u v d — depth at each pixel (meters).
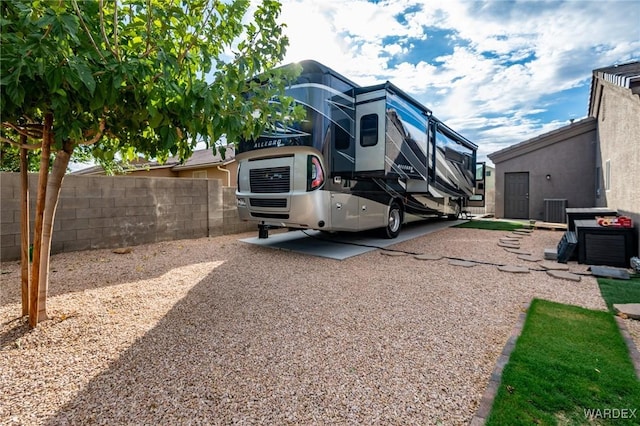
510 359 2.13
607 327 2.64
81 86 1.79
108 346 2.37
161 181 6.70
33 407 1.71
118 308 3.09
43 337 2.47
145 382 1.94
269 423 1.62
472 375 2.02
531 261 5.08
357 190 5.86
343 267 4.74
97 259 5.16
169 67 1.93
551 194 11.27
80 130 2.13
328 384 1.93
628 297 3.38
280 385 1.92
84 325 2.70
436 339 2.51
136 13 2.13
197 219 7.29
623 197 5.67
